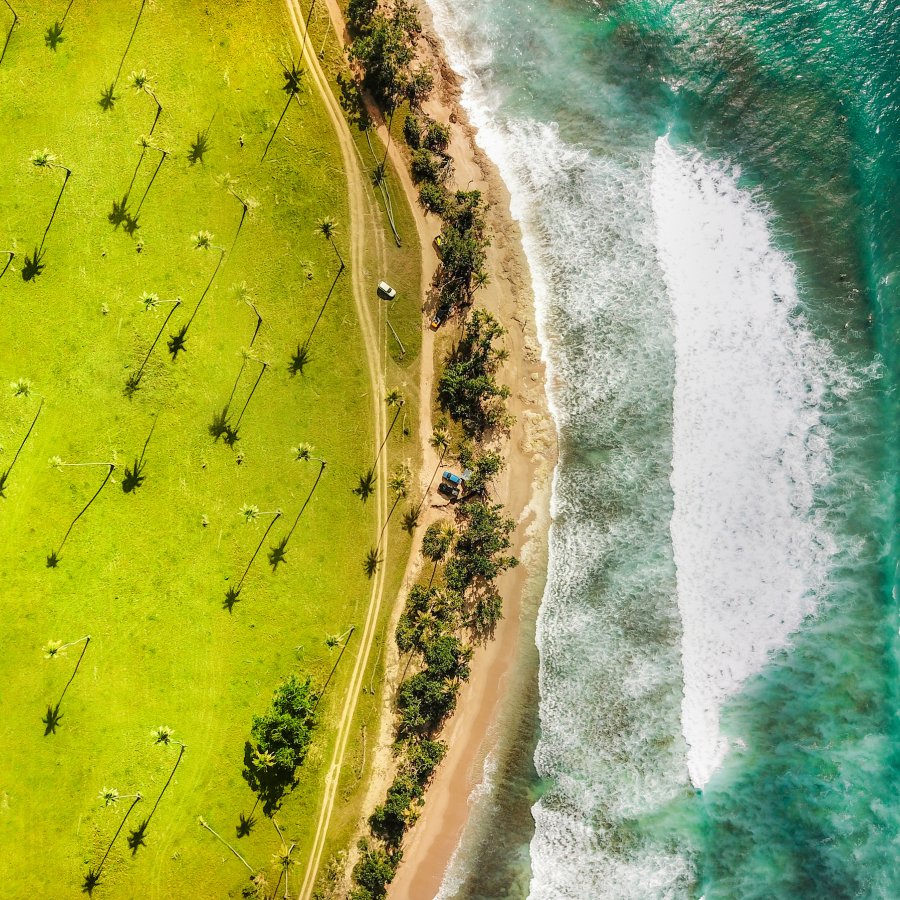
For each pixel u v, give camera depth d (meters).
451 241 42.84
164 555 42.59
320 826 42.25
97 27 43.31
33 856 41.25
